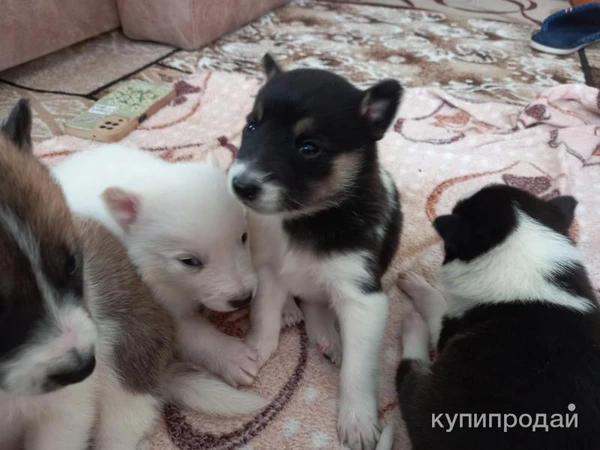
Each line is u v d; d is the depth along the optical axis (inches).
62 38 27.0
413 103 23.8
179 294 13.0
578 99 22.7
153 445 11.6
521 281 11.3
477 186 19.0
